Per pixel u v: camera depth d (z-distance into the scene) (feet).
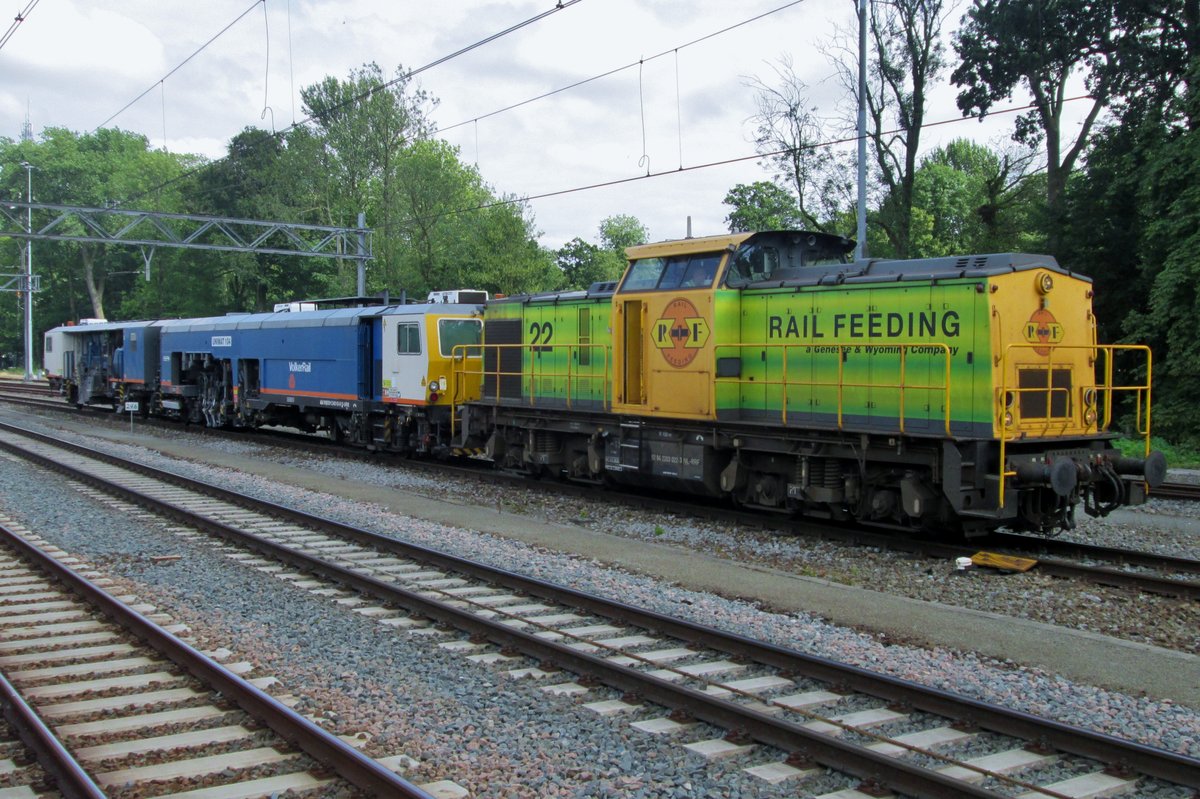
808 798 17.21
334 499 53.42
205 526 43.21
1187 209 74.74
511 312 60.75
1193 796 17.08
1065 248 90.68
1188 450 75.05
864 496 41.96
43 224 233.55
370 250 159.02
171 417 111.86
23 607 29.96
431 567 36.19
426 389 68.23
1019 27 87.56
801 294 43.01
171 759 18.61
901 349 39.01
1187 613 29.68
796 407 43.21
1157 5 82.79
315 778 17.70
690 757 18.92
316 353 81.15
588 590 32.55
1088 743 18.45
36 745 18.53
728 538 42.04
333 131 163.43
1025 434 37.11
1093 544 42.11
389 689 22.80
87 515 47.16
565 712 21.34
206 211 211.82
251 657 24.82
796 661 23.63
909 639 26.73
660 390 48.03
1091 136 91.40
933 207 165.27
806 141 108.99
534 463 58.75
